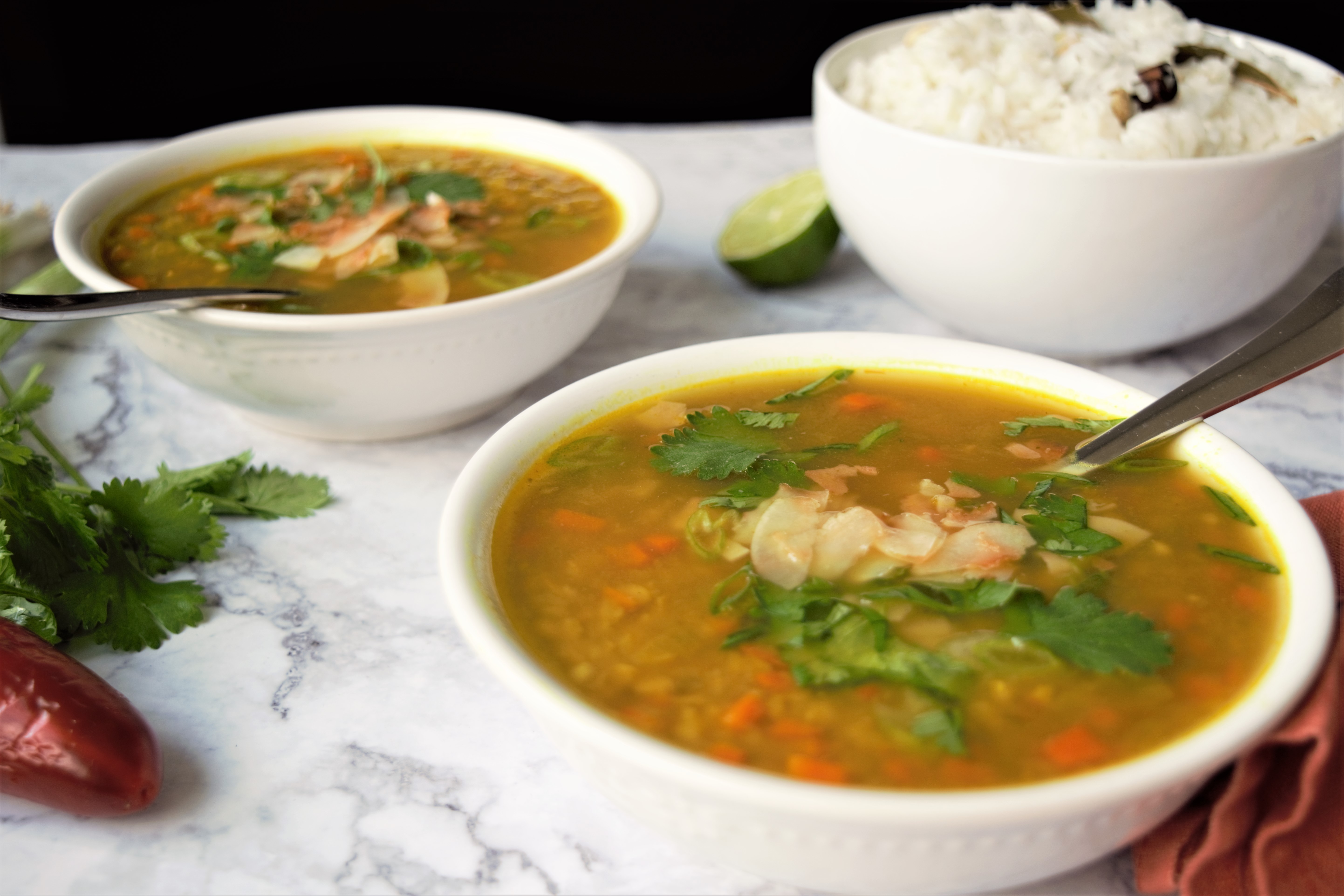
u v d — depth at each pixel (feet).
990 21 1.89
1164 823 1.21
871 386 1.48
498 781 1.32
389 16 4.18
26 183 2.35
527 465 1.37
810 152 2.60
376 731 1.36
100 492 1.51
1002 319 1.76
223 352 1.55
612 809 1.30
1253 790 1.16
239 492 1.60
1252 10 4.14
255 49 4.16
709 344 1.49
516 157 2.04
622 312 1.96
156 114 4.19
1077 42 1.83
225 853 1.26
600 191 1.94
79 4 3.92
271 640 1.45
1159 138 1.69
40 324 1.94
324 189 1.90
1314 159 1.63
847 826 1.06
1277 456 1.66
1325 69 1.89
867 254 1.86
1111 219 1.63
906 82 1.84
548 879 1.24
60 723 1.24
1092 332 1.74
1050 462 1.38
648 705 1.18
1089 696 1.17
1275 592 1.25
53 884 1.24
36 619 1.37
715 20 4.26
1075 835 1.10
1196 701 1.17
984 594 1.24
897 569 1.26
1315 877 1.16
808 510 1.31
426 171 1.98
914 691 1.18
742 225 2.08
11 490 1.40
